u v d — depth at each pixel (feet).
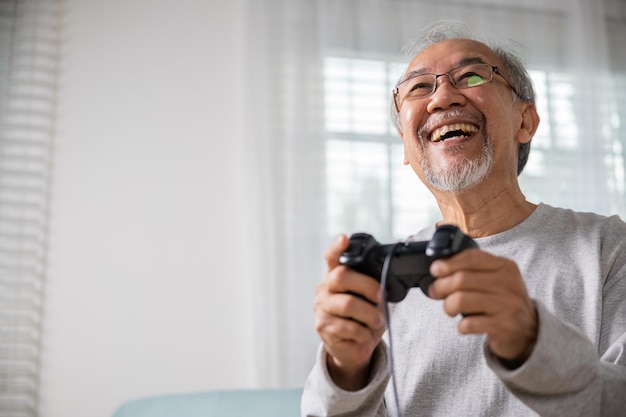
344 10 8.33
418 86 4.21
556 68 8.89
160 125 7.68
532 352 2.28
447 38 4.77
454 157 3.93
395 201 7.93
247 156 7.60
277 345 7.14
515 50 4.62
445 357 3.59
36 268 7.12
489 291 2.20
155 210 7.44
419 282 2.39
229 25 8.12
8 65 7.54
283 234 7.48
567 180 8.52
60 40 7.72
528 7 9.00
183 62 7.90
